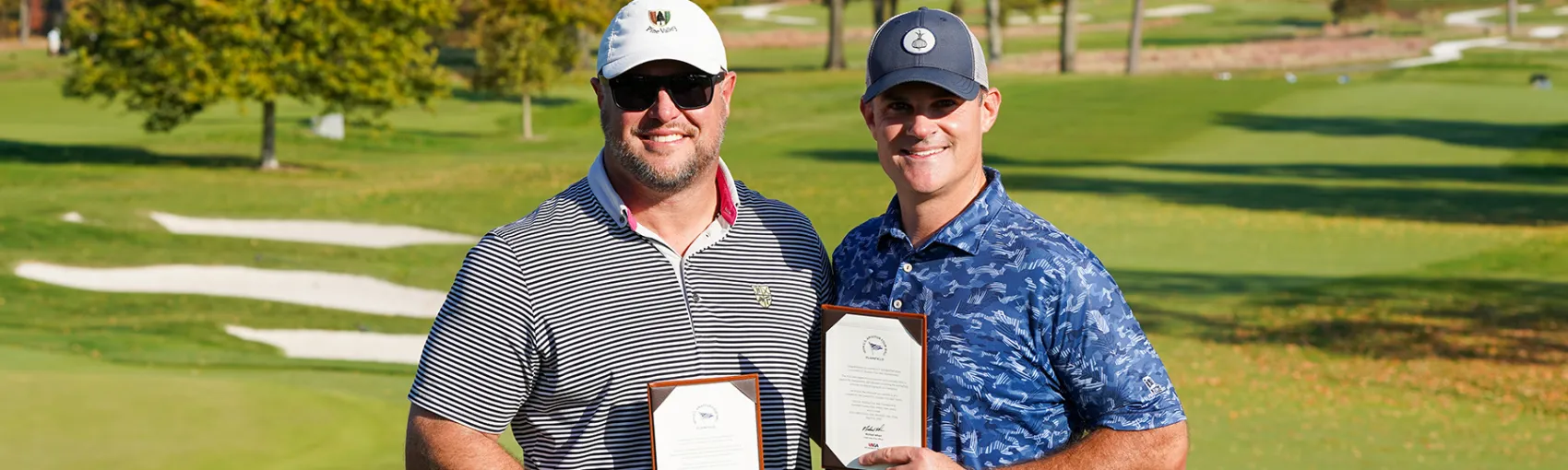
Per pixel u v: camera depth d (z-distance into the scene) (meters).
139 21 25.77
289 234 18.06
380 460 6.20
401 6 27.02
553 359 2.76
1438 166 26.59
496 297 2.72
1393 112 36.16
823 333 2.84
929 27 2.91
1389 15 87.19
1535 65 52.69
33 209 18.00
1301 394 10.16
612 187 2.88
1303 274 15.83
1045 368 2.86
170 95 26.14
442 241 18.03
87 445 6.16
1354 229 19.16
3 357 9.07
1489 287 14.91
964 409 2.86
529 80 34.00
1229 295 14.48
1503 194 22.69
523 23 34.00
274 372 9.21
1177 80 44.16
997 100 3.08
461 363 2.72
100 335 11.80
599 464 2.79
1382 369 11.23
